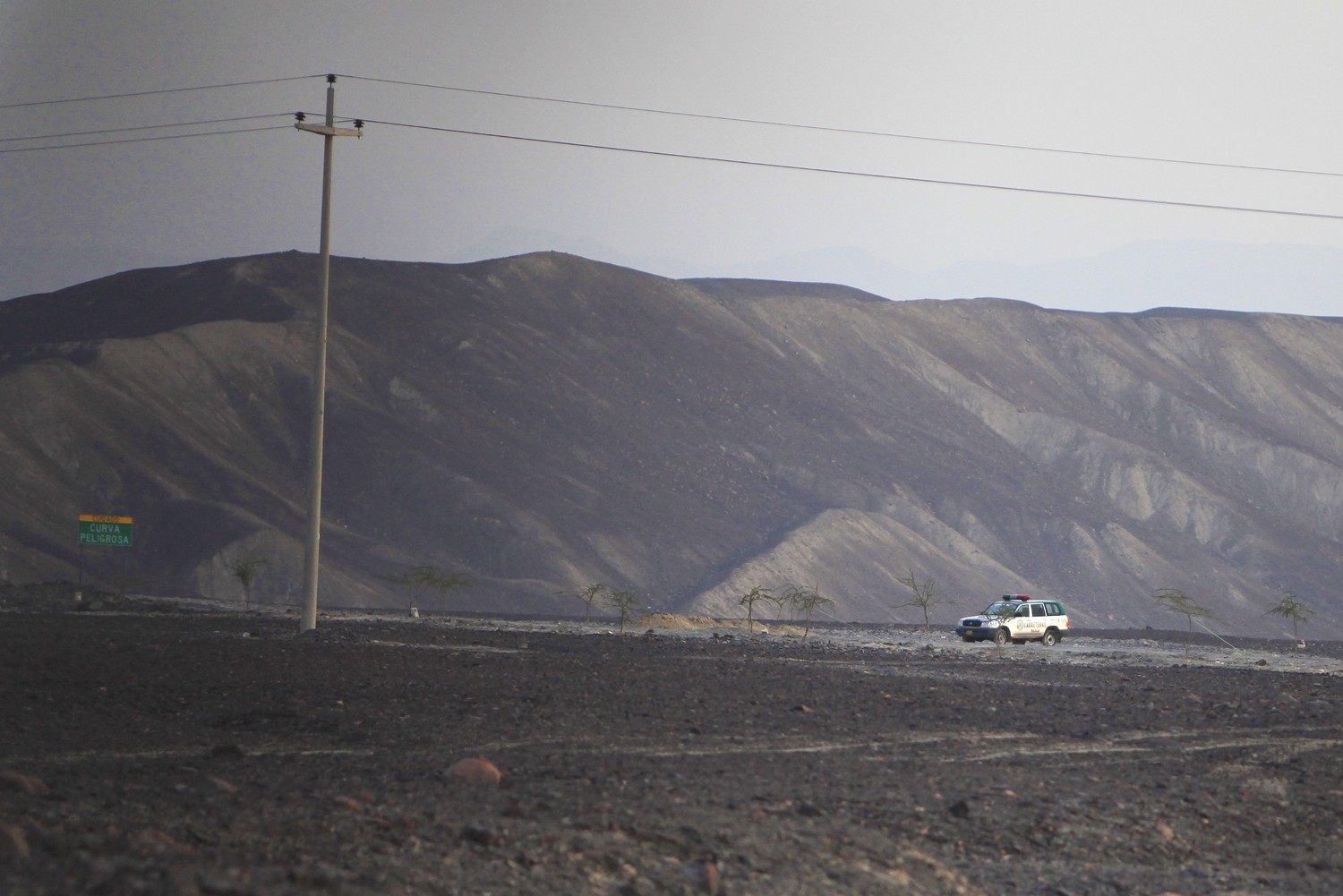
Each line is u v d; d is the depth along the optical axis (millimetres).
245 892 32219
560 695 103312
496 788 56188
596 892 38719
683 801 54375
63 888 31453
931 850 50719
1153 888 49062
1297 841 59844
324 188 169750
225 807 48531
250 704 91125
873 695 114875
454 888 37500
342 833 43250
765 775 64938
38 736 73000
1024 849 52781
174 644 148375
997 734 89500
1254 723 103688
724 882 41969
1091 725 98062
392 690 102312
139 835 39469
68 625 188500
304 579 175000
